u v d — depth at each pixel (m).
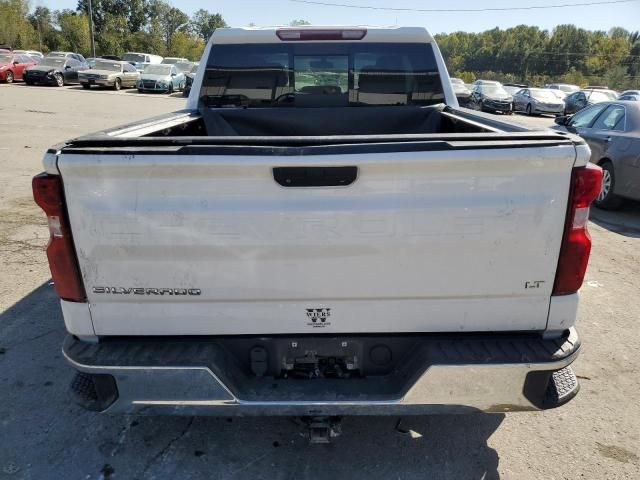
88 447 2.79
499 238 2.09
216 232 2.06
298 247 2.09
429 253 2.10
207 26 109.56
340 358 2.33
